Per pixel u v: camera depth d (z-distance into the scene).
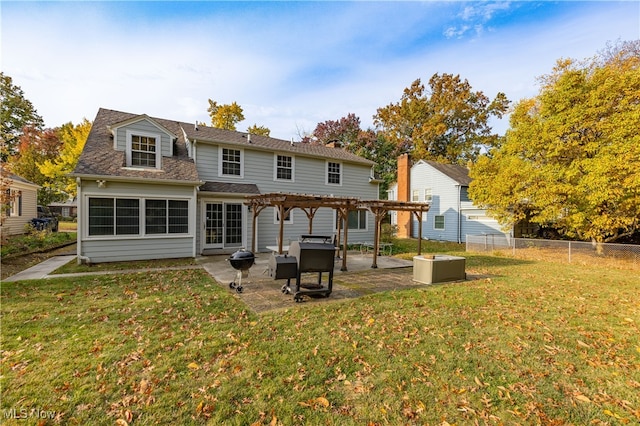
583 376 3.10
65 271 7.77
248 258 6.07
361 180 16.19
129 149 10.02
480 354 3.54
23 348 3.44
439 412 2.52
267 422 2.36
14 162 16.92
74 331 3.94
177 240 10.14
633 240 14.11
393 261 10.56
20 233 15.95
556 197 11.05
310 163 14.52
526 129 12.15
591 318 4.81
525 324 4.51
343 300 5.61
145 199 9.59
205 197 11.38
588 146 10.26
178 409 2.48
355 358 3.38
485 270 9.29
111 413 2.42
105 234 9.00
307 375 3.02
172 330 4.04
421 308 5.21
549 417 2.47
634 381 3.01
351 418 2.42
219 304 5.19
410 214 21.50
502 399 2.70
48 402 2.53
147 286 6.31
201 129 13.66
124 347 3.51
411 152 30.00
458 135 30.19
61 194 25.27
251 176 12.91
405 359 3.39
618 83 9.73
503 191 12.62
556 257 11.55
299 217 13.96
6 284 6.27
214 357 3.34
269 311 4.88
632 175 8.95
